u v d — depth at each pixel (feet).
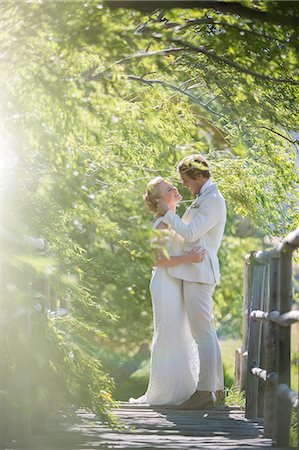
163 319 35.68
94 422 29.45
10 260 19.79
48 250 28.96
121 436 27.71
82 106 22.81
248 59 28.71
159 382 35.68
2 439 24.59
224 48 27.89
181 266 35.42
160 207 35.01
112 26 22.08
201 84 40.06
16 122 22.67
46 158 24.30
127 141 36.42
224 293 82.12
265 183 42.37
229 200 43.21
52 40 22.11
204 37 32.78
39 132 23.06
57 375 25.52
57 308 35.42
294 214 43.16
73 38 22.02
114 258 68.69
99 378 26.66
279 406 25.36
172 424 31.01
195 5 22.74
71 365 25.86
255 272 32.22
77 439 26.55
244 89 34.68
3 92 22.13
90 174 33.81
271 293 26.96
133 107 32.17
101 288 67.77
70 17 21.90
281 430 25.38
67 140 24.58
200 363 35.09
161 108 36.96
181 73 37.11
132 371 68.69
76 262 32.04
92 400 26.37
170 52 34.22
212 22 28.68
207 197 34.91
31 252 20.58
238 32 26.86
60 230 28.73
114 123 26.30
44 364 24.91
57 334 26.71
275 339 27.25
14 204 23.72
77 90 22.82
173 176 42.29
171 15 23.65
